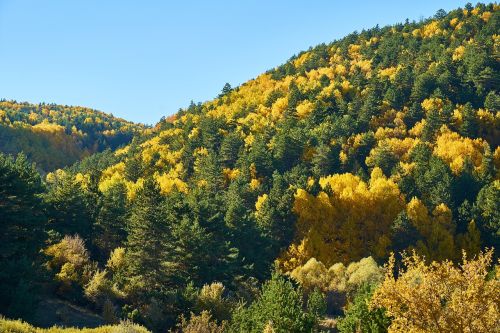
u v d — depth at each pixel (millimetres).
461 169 94312
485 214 80438
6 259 34250
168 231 47781
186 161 123000
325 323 40844
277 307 23328
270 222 75562
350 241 79500
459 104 123000
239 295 47344
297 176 94562
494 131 109875
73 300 39781
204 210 57531
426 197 89438
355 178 91125
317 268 56188
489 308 13617
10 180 38531
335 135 114250
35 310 31875
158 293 38875
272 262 68000
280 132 122875
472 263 14156
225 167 117375
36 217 39031
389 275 15375
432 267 14914
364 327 21906
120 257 48469
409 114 118562
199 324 29375
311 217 79438
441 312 14062
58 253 43875
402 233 78438
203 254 48875
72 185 54812
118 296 41969
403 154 105875
